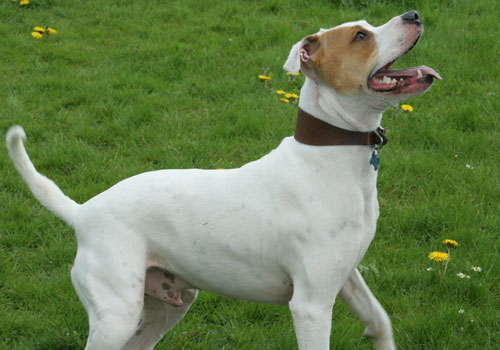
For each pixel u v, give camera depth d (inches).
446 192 300.7
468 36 444.8
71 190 300.4
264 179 171.5
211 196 173.9
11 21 492.7
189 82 410.6
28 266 256.5
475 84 392.5
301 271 165.8
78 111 376.2
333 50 165.9
